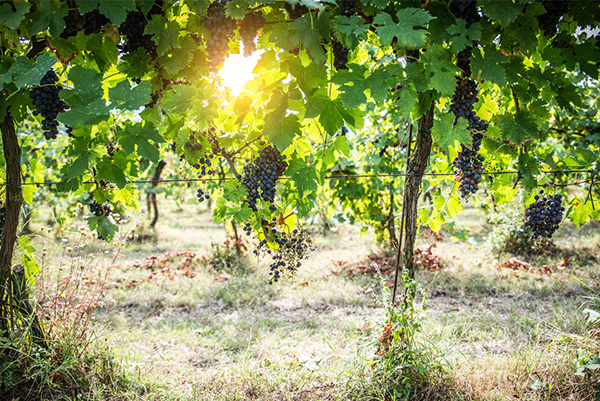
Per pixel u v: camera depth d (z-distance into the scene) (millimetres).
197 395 3119
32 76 2197
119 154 2666
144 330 4824
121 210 11070
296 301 5840
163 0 2391
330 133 2494
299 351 4039
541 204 2887
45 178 9773
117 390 3012
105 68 2668
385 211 8141
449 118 2553
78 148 2559
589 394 2861
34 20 2229
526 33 2395
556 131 6496
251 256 8430
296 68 2350
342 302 5715
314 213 7629
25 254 3420
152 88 2666
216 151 2783
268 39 2482
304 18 2205
